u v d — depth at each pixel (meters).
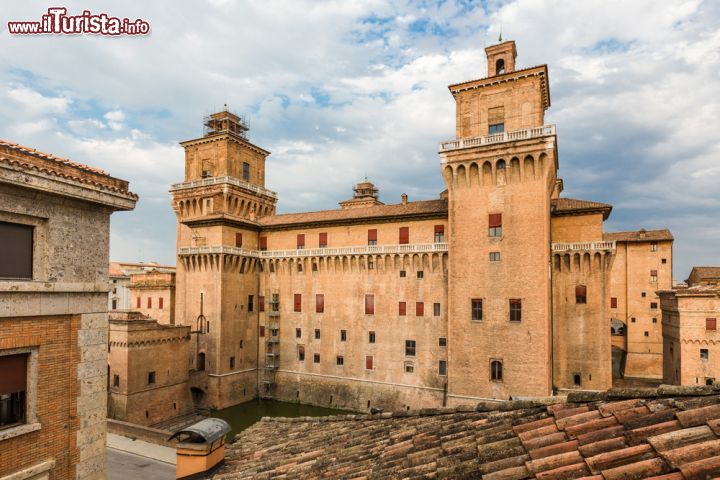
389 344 59.34
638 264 78.81
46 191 13.40
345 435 15.34
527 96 50.38
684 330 55.91
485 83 52.41
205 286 63.94
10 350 12.84
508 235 49.81
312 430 18.20
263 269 69.81
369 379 60.16
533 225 48.59
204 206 70.31
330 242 66.06
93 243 15.48
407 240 60.47
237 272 65.81
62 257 14.33
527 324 48.16
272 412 61.22
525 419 10.41
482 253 51.03
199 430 18.58
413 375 57.41
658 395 9.01
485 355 49.88
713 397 8.15
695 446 6.54
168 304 75.44
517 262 49.19
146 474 31.88
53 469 13.89
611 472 6.60
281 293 68.25
